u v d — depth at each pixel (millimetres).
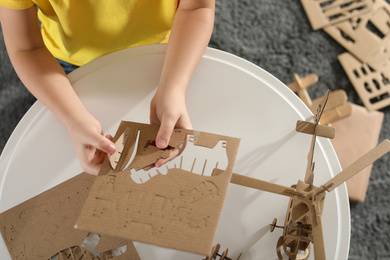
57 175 750
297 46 1389
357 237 1223
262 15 1415
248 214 737
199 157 744
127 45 968
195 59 770
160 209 527
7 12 733
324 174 763
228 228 731
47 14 854
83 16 851
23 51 790
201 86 804
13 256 703
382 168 1267
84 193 733
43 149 764
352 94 1337
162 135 597
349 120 1235
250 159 764
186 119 710
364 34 1367
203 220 517
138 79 807
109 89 799
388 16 1382
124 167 579
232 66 823
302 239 639
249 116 792
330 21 1394
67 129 752
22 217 720
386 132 1291
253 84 814
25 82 774
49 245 708
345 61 1356
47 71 770
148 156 591
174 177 552
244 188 750
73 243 708
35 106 789
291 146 775
